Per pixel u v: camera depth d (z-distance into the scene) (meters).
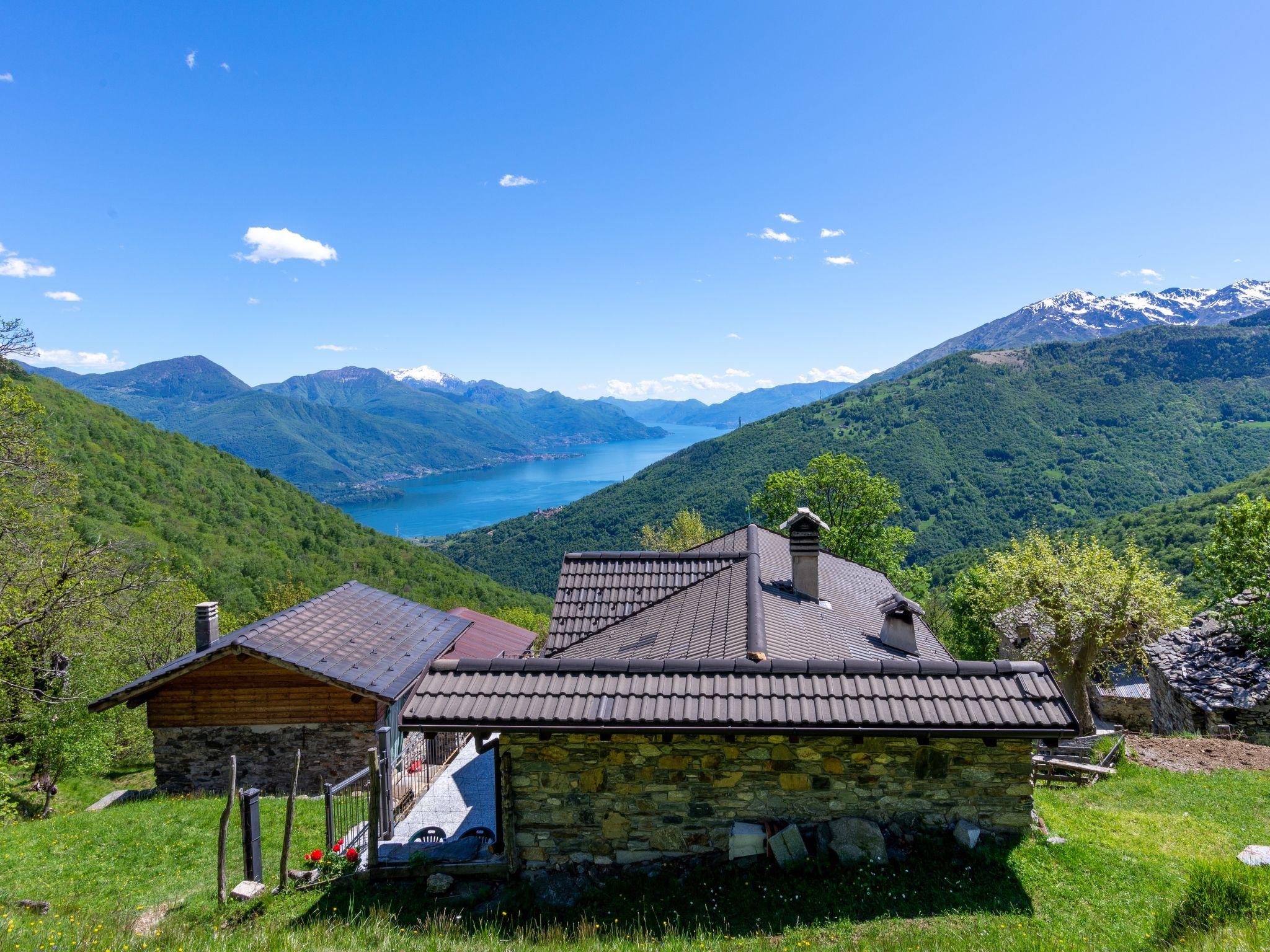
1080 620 25.31
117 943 8.02
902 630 13.22
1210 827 11.59
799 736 9.66
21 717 18.98
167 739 18.05
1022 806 9.61
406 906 9.68
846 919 8.34
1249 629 22.56
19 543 19.83
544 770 10.01
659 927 8.70
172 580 26.73
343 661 18.34
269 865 11.67
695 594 14.67
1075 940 7.59
